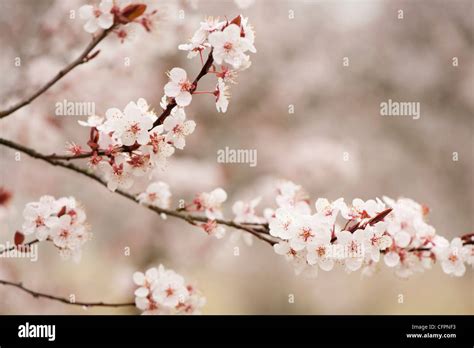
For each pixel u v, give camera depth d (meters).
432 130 8.19
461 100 8.19
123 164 1.92
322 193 7.48
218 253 6.85
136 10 1.82
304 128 7.84
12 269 5.05
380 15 8.00
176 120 1.83
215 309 8.80
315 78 7.59
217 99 1.80
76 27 4.19
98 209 6.64
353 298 8.84
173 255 6.93
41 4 5.02
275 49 7.45
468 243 2.19
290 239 1.87
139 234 6.85
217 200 2.44
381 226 1.85
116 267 6.73
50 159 2.11
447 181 8.41
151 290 2.27
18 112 3.84
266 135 7.52
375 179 8.16
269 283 8.94
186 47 1.79
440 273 9.16
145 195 2.43
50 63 4.11
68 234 2.17
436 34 8.02
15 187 5.30
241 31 1.79
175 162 6.41
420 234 2.19
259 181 7.00
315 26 7.72
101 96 4.61
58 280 6.02
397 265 2.19
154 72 5.95
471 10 8.02
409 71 7.96
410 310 8.86
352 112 8.08
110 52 3.87
